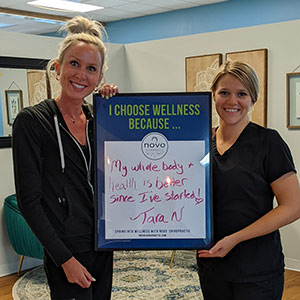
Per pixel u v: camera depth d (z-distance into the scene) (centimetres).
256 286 184
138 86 550
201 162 189
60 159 182
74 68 181
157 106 188
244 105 185
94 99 188
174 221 190
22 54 436
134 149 190
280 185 183
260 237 185
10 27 972
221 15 777
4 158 423
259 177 184
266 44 430
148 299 348
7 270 427
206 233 189
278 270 188
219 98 188
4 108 422
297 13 687
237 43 452
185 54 497
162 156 190
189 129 189
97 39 187
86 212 188
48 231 174
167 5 790
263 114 434
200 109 188
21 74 433
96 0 741
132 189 190
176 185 190
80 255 187
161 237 190
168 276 396
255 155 185
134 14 867
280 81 424
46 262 189
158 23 868
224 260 187
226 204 187
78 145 186
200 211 189
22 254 407
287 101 420
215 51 471
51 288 189
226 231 187
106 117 189
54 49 463
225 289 193
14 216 398
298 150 420
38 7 788
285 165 183
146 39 891
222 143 194
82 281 178
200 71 481
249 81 183
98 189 189
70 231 183
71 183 184
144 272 407
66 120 189
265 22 726
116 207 190
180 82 506
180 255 454
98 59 184
